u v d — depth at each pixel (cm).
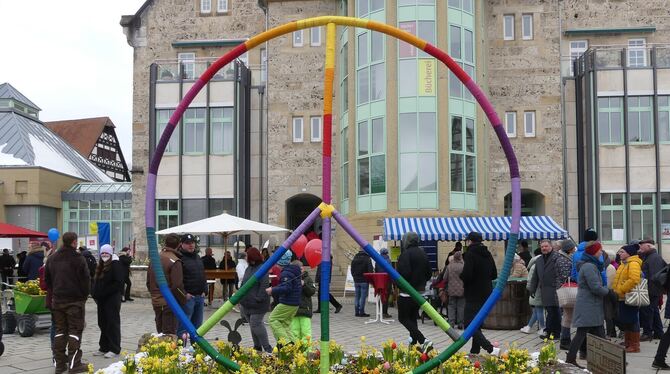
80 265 965
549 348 819
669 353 1145
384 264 691
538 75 2994
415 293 686
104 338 1093
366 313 1819
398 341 1280
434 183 2608
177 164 3081
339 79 2952
